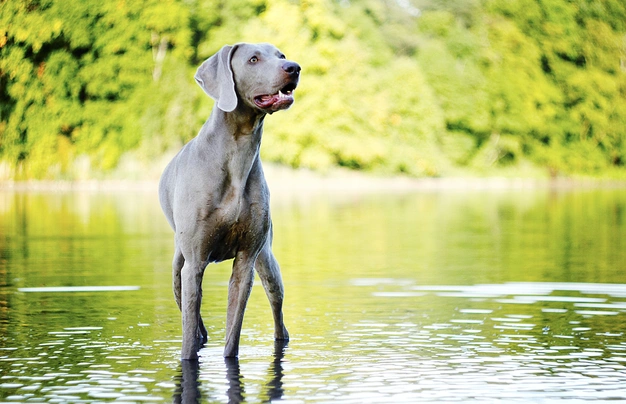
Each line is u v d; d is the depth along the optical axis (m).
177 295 6.85
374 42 49.50
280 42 43.62
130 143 39.66
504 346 6.68
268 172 43.75
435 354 6.41
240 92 6.14
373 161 46.00
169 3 40.38
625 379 5.61
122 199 28.70
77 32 38.38
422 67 49.84
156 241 15.17
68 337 7.03
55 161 38.19
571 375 5.73
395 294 9.35
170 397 5.22
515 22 51.97
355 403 5.07
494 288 9.72
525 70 51.00
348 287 9.88
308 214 22.62
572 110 52.25
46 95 37.97
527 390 5.34
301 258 12.84
